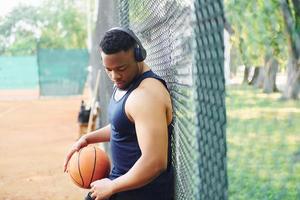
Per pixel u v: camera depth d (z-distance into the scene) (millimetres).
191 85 1746
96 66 12836
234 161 1428
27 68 29016
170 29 2389
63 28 58469
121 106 2303
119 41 2211
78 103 21531
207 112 1495
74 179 2811
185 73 1975
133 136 2359
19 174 7559
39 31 58500
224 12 1337
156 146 2156
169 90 2520
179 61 2152
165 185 2432
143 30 3287
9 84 28797
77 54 23938
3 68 28672
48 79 23891
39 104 21406
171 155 2447
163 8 2562
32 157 9000
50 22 58906
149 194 2406
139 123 2197
